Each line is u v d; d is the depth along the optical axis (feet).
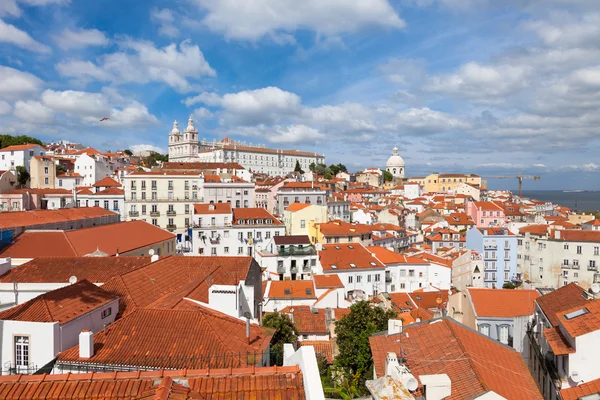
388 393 56.85
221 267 122.21
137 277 103.09
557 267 292.81
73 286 83.71
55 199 325.62
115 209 369.71
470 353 76.54
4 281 110.73
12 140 613.11
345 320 139.64
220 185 381.19
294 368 45.11
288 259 262.26
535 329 117.39
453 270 275.80
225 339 71.26
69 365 64.69
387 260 272.31
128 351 67.46
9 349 67.87
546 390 100.78
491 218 488.44
